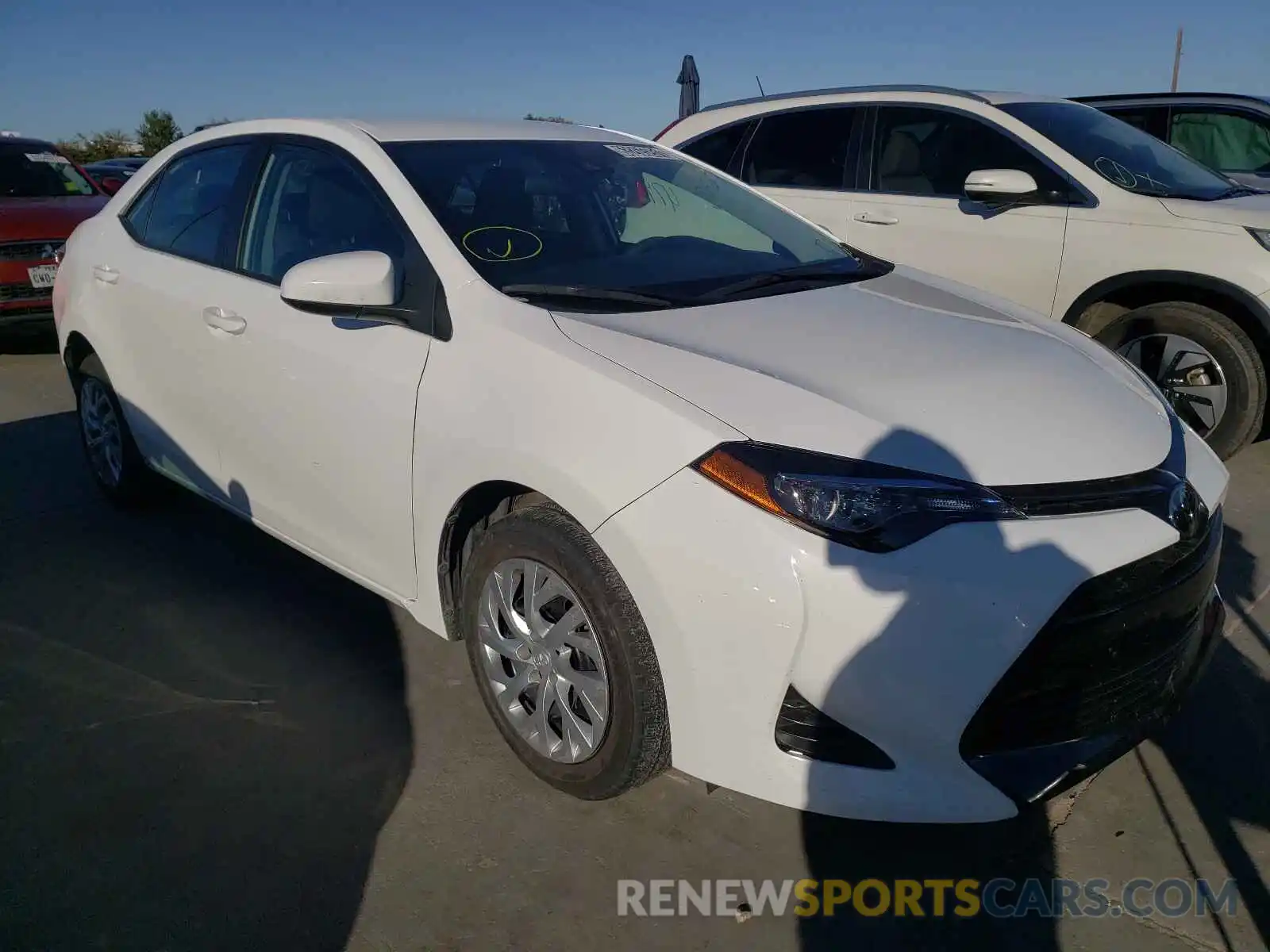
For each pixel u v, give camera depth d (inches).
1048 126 207.6
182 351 141.9
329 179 126.5
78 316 167.9
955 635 79.3
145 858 95.1
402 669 127.8
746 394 88.3
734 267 125.4
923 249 215.3
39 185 337.4
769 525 81.2
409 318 109.5
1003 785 82.3
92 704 119.3
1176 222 186.9
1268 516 173.5
